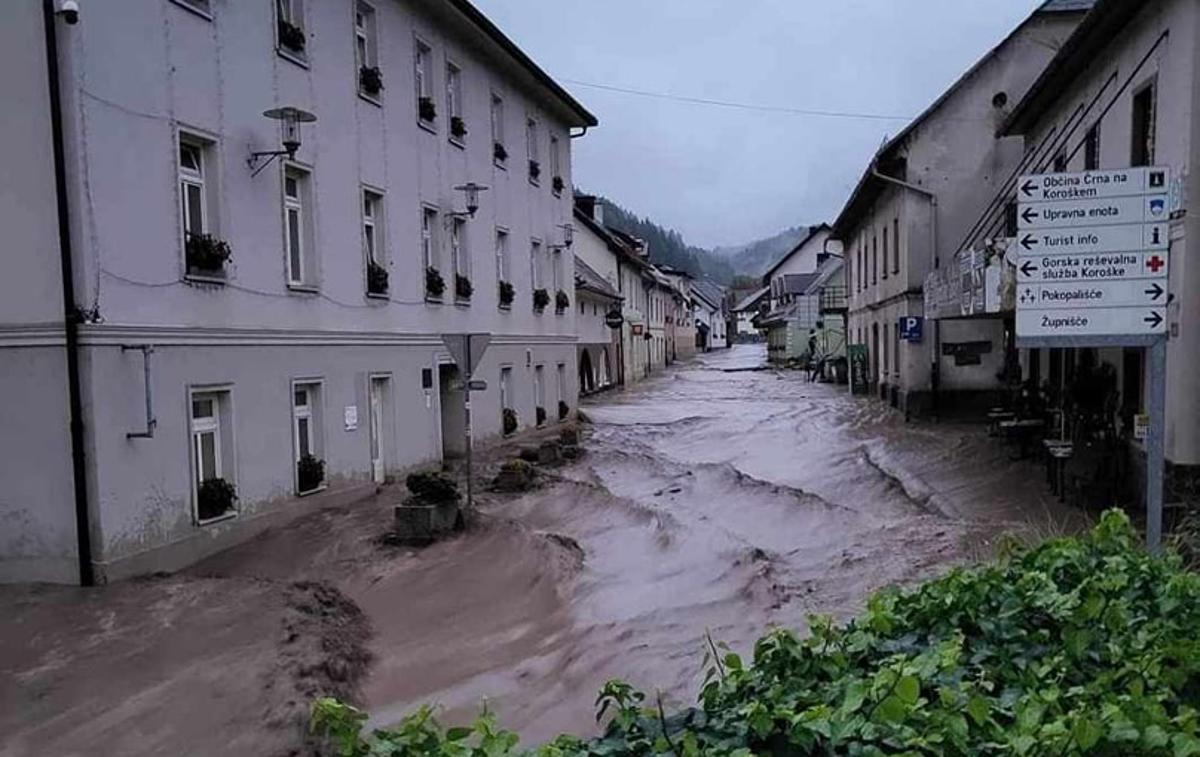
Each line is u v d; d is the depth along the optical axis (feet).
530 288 79.36
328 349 45.73
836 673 9.73
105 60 31.65
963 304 51.21
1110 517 14.25
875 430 71.20
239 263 38.75
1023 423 51.47
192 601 28.35
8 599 29.14
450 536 36.35
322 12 45.85
